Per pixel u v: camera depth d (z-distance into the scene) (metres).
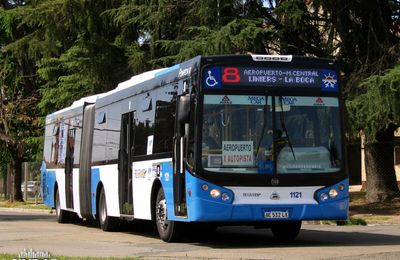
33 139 34.78
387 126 22.70
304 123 12.74
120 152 16.45
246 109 12.57
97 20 26.39
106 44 26.69
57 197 22.38
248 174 12.34
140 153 15.23
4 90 35.94
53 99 31.92
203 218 12.20
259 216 12.30
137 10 24.27
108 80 27.44
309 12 23.30
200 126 12.35
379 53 22.53
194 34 23.83
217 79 12.55
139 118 15.45
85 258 10.91
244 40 21.42
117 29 26.83
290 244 13.65
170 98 13.66
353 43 23.05
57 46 28.08
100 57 26.92
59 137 22.52
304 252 11.91
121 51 26.81
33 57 29.44
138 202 15.30
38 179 36.41
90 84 28.08
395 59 21.83
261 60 12.74
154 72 15.11
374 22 22.62
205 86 12.48
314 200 12.55
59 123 22.72
